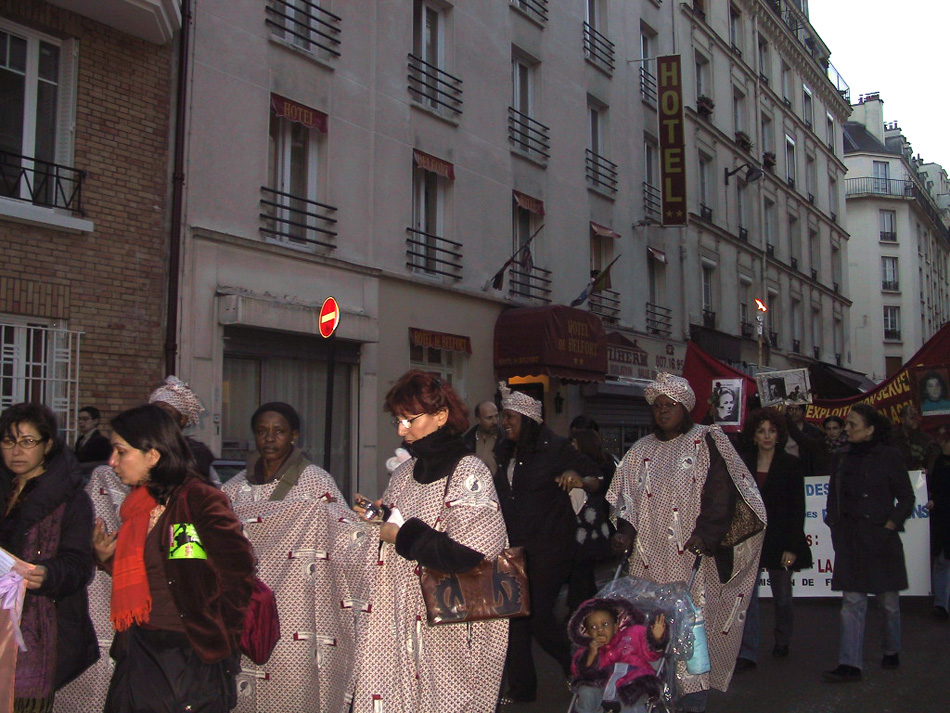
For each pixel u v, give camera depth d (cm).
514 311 1648
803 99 3600
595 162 2048
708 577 547
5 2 934
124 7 988
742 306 2853
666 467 553
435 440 375
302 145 1317
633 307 2178
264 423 513
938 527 902
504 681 578
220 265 1141
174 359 1069
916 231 5494
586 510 675
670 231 2392
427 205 1558
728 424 1075
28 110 970
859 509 667
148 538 334
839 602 1010
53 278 962
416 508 372
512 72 1789
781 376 1160
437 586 361
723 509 528
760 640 808
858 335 5262
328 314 966
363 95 1384
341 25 1350
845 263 4019
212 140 1141
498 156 1702
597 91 2075
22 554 393
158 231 1073
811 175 3666
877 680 654
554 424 1794
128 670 331
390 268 1420
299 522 505
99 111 1020
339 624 501
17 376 930
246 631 376
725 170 2762
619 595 493
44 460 413
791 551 707
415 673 369
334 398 1323
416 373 382
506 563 366
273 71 1235
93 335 998
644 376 2077
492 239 1670
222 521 332
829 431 1068
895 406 1236
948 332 1202
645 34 2381
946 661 712
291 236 1252
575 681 475
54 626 409
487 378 1636
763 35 3191
